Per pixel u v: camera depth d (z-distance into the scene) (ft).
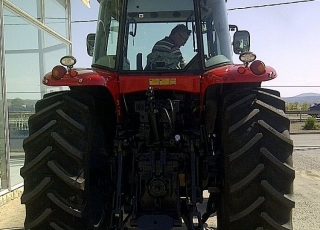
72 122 10.30
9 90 23.62
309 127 76.89
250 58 10.78
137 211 11.09
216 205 12.18
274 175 10.02
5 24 23.21
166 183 11.16
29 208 10.03
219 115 12.14
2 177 22.11
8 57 23.63
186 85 11.76
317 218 17.25
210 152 12.23
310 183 25.23
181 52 12.51
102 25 13.56
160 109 11.43
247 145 10.05
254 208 9.91
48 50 30.99
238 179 10.06
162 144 11.76
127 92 11.84
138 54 12.61
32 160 10.05
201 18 12.67
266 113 10.54
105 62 12.87
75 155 9.97
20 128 25.36
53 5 32.27
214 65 12.56
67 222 9.89
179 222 10.63
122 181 11.80
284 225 9.91
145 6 12.71
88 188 10.43
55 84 11.02
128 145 11.91
